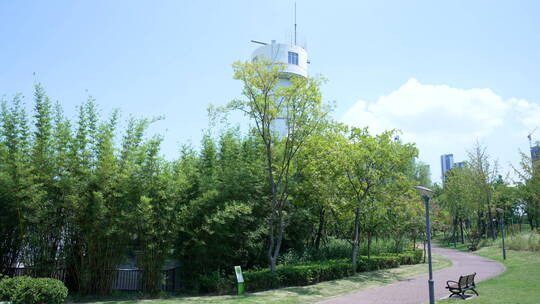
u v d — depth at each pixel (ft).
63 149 44.19
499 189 142.92
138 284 48.42
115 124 47.78
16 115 43.60
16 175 40.32
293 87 55.98
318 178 65.00
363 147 69.00
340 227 83.97
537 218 133.59
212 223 52.19
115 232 45.32
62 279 46.39
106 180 43.78
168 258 50.29
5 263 44.55
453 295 44.04
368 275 66.44
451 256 105.19
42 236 43.39
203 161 59.31
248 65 53.62
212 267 55.21
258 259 64.44
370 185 68.33
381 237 101.50
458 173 148.97
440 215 136.46
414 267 79.56
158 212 48.08
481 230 144.46
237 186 56.95
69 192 42.91
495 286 49.37
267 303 41.29
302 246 76.43
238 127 66.69
